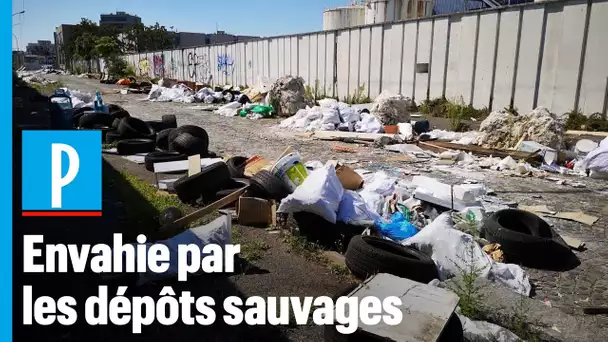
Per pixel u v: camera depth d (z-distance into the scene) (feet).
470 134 45.70
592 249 19.69
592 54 47.78
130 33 249.14
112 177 29.01
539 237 17.98
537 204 26.02
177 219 20.33
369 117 50.21
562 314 13.94
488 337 12.20
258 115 64.23
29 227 20.15
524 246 17.85
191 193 23.98
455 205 22.00
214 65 131.85
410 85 69.77
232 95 88.69
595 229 22.20
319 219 18.98
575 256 18.78
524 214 19.86
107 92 113.19
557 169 34.53
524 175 32.73
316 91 88.28
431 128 53.06
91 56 231.30
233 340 12.68
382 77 74.54
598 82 47.55
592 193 28.55
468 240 16.84
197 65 142.72
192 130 36.11
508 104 56.54
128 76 175.52
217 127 55.62
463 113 58.75
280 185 22.47
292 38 94.68
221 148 41.70
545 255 17.76
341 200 19.75
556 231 21.83
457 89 62.75
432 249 16.81
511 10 54.90
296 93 66.03
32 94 85.76
